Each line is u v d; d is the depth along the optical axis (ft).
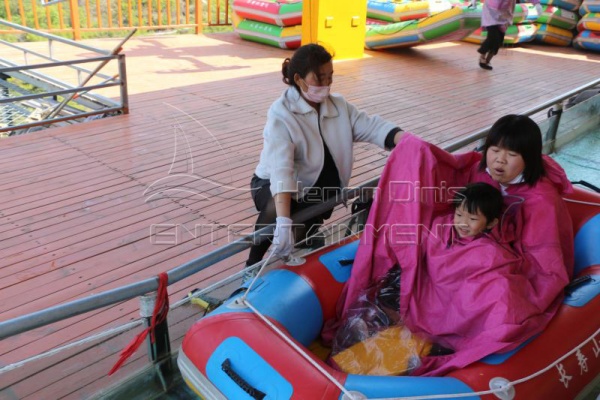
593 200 8.63
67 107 20.29
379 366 6.27
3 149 14.37
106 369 7.09
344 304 7.12
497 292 6.09
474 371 5.56
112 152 14.47
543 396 5.53
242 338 5.70
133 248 10.09
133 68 23.41
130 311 8.43
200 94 20.08
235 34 32.73
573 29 35.17
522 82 24.56
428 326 6.66
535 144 6.82
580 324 6.35
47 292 8.75
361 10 27.09
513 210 6.99
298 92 7.20
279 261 7.36
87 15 28.60
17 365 5.44
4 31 25.58
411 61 27.89
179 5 31.48
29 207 11.38
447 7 29.63
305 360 5.46
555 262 6.62
